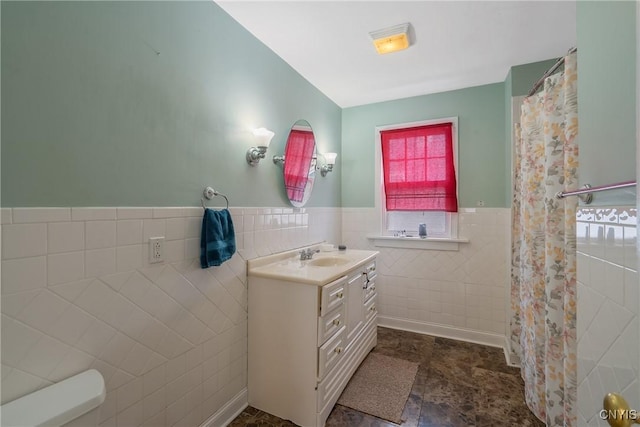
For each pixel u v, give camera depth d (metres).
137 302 1.19
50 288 0.94
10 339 0.86
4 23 0.86
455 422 1.64
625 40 0.66
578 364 0.89
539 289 1.64
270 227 2.01
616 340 0.67
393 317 2.97
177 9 1.38
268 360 1.72
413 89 2.74
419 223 2.96
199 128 1.49
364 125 3.13
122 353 1.14
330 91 2.78
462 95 2.72
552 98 1.46
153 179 1.26
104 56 1.09
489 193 2.62
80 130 1.02
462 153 2.72
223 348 1.61
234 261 1.69
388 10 1.66
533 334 1.67
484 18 1.74
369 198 3.11
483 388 1.94
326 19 1.74
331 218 2.99
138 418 1.20
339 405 1.78
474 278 2.66
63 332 0.97
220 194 1.59
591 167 0.84
